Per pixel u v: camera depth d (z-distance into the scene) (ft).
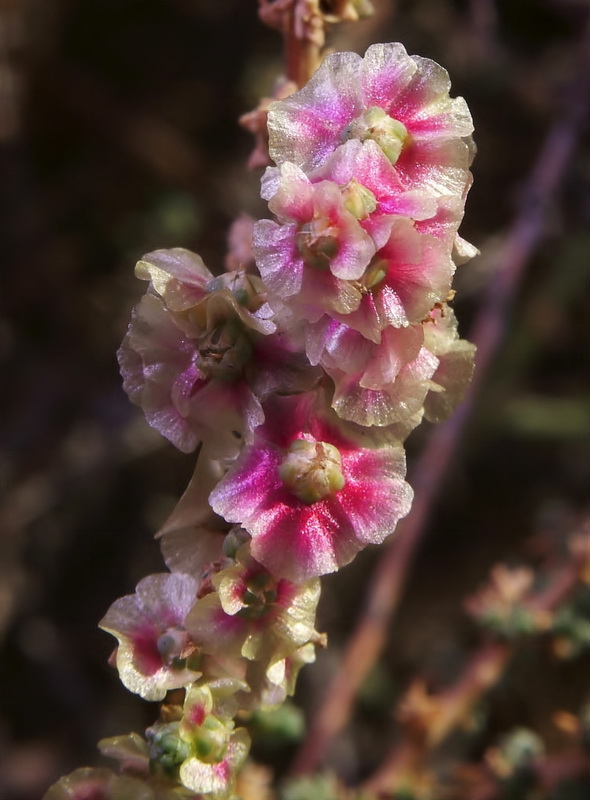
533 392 0.57
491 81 0.56
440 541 0.58
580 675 0.51
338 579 0.55
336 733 0.44
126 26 0.60
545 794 0.38
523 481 0.58
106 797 0.26
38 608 0.56
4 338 0.58
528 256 0.49
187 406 0.26
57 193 0.59
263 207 0.54
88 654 0.56
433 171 0.25
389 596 0.43
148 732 0.26
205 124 0.60
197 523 0.27
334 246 0.24
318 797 0.38
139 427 0.57
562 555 0.41
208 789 0.26
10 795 0.53
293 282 0.24
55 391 0.58
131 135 0.59
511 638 0.38
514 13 0.59
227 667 0.26
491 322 0.49
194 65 0.60
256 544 0.25
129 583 0.57
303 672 0.53
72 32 0.59
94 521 0.57
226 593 0.25
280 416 0.26
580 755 0.38
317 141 0.25
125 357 0.26
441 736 0.39
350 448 0.26
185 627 0.26
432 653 0.52
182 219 0.59
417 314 0.24
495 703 0.50
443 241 0.24
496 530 0.57
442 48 0.56
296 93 0.25
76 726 0.55
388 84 0.25
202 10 0.60
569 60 0.58
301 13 0.29
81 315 0.59
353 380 0.25
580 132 0.51
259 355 0.25
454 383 0.27
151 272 0.25
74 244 0.59
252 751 0.47
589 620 0.38
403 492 0.25
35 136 0.59
